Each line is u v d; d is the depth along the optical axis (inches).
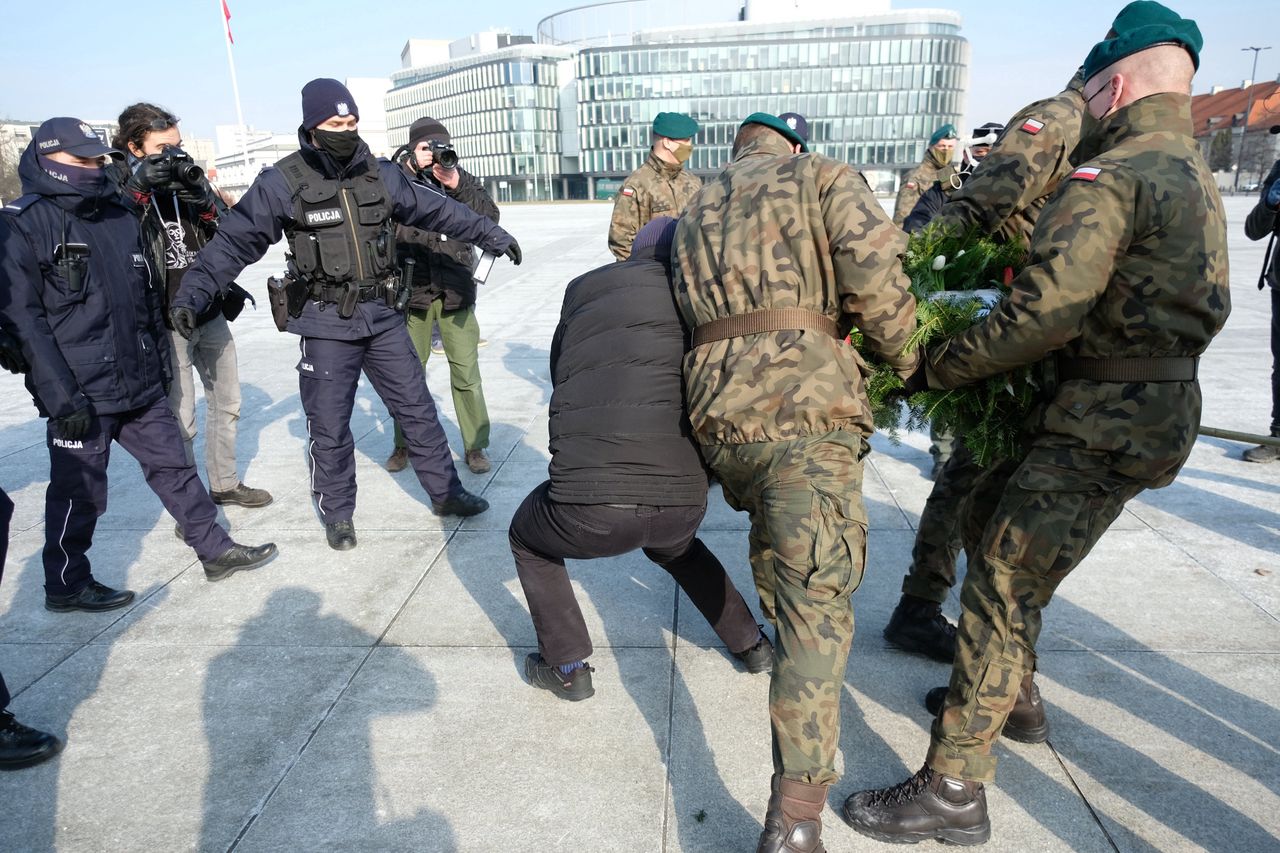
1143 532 149.3
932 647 110.7
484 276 171.2
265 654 116.6
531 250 708.0
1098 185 69.7
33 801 89.3
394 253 146.6
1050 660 110.4
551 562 98.0
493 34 4069.9
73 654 117.3
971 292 88.9
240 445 213.0
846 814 83.8
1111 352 73.6
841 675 71.0
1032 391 81.5
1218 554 140.2
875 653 113.6
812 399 71.9
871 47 2984.7
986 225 95.3
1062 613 122.1
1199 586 129.4
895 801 82.2
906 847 81.3
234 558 139.3
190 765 94.4
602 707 103.3
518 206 2271.2
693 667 111.4
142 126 150.2
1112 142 75.7
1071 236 69.6
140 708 105.0
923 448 200.1
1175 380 73.0
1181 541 145.3
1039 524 75.7
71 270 114.1
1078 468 75.1
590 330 83.7
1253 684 104.3
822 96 3063.5
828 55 3016.7
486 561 144.5
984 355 76.6
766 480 73.9
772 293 73.0
